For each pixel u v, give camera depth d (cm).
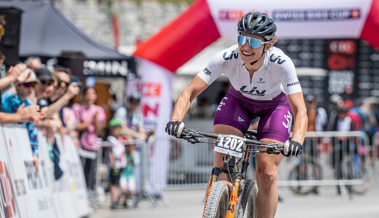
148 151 1656
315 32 1798
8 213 776
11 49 1091
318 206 1609
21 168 883
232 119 777
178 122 682
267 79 750
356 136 1864
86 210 1384
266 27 691
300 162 1856
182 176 1798
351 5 1752
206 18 1777
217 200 655
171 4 4091
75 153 1373
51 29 1862
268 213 773
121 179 1603
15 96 950
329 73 3588
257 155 753
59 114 1282
